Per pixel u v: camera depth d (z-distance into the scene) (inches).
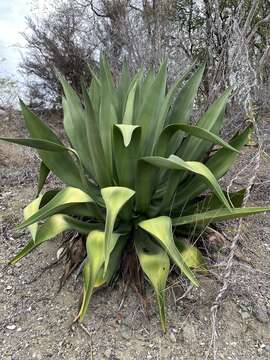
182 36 175.8
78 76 295.1
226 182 126.3
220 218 80.9
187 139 90.4
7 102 256.1
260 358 71.5
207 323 77.8
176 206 89.9
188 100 93.0
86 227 85.4
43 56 304.0
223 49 125.0
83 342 75.0
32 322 80.0
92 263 73.0
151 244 82.0
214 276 85.5
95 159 82.4
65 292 86.7
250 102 103.3
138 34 182.7
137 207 84.0
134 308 80.2
